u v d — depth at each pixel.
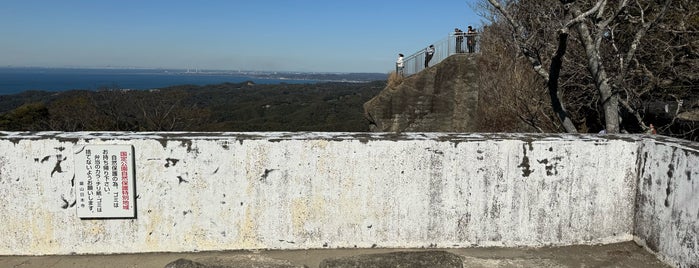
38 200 3.16
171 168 3.22
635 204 3.54
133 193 3.20
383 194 3.37
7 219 3.17
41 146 3.11
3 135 3.16
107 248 3.28
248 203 3.30
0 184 3.12
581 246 3.52
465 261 3.29
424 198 3.39
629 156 3.48
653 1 7.91
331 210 3.36
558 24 6.62
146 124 20.31
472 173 3.38
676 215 3.06
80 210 3.18
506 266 3.24
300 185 3.31
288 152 3.27
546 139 3.41
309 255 3.31
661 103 9.87
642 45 8.52
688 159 2.95
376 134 3.50
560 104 5.97
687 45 8.39
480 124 14.50
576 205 3.48
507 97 12.32
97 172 3.15
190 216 3.28
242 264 3.14
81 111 19.33
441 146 3.34
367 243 3.41
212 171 3.25
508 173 3.40
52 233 3.21
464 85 15.72
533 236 3.49
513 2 7.86
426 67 17.75
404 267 3.16
